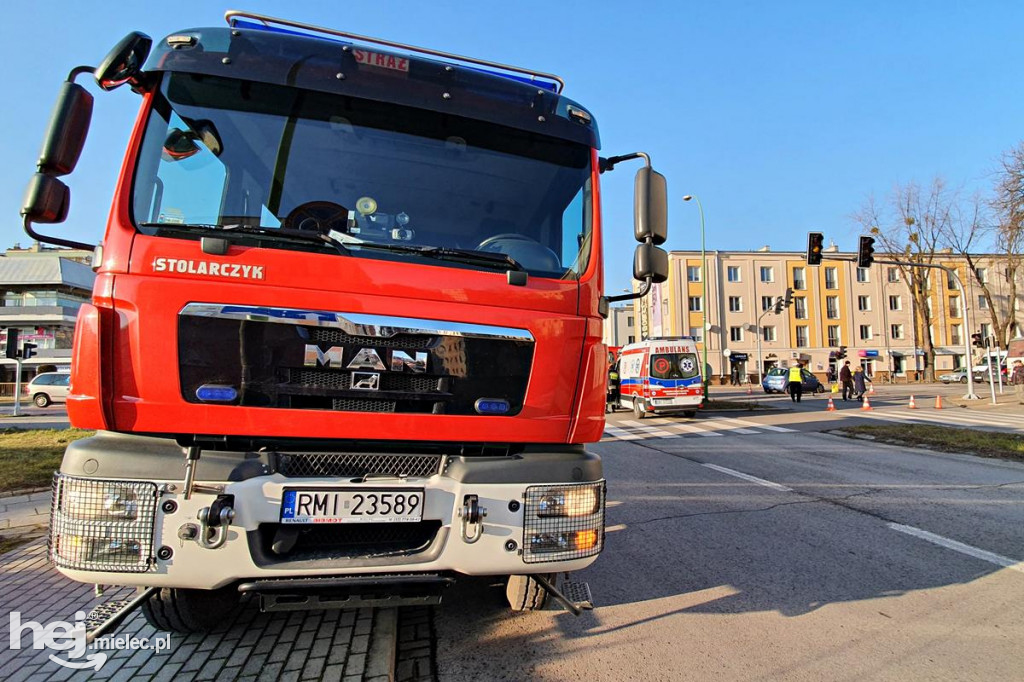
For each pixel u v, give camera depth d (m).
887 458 9.16
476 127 2.98
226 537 2.16
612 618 3.23
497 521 2.41
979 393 27.11
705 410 20.20
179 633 2.92
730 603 3.44
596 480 2.64
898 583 3.75
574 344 2.80
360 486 2.29
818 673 2.62
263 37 2.72
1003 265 53.28
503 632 3.04
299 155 2.67
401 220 2.76
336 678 2.50
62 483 2.18
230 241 2.39
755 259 53.56
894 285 55.06
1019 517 5.38
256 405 2.34
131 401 2.25
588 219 3.09
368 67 2.83
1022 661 2.73
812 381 33.09
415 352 2.52
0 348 40.31
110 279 2.28
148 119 2.52
